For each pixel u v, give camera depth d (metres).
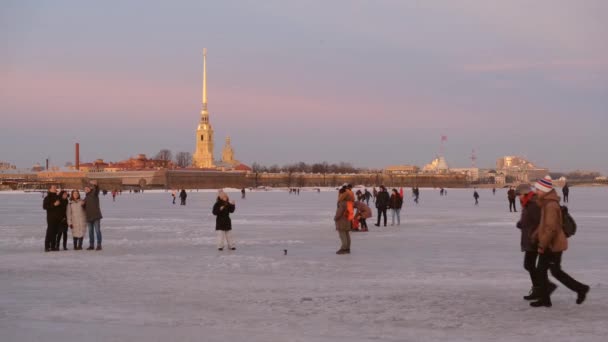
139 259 28.31
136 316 16.14
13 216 68.06
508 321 15.54
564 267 25.19
